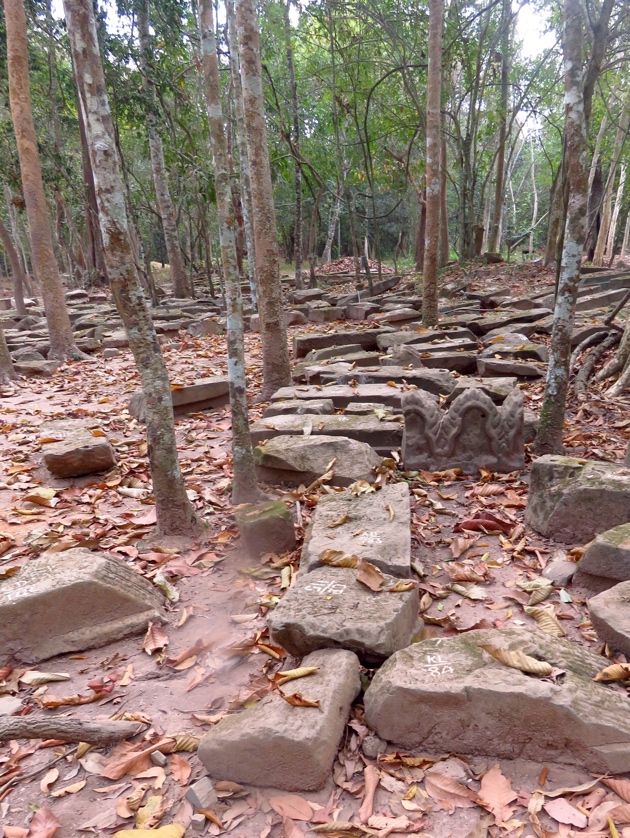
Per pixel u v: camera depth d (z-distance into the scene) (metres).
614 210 24.31
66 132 22.86
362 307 12.48
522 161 37.06
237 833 1.98
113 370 9.90
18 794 2.19
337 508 3.80
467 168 18.70
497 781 2.07
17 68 10.02
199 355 10.02
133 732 2.39
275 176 15.53
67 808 2.11
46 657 2.89
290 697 2.18
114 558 3.26
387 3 14.34
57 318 10.84
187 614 3.17
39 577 3.00
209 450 5.61
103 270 21.92
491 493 4.43
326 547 3.30
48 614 2.90
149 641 2.93
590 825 1.90
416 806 2.01
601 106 18.02
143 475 5.23
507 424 4.72
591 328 7.98
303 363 8.33
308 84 18.78
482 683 2.16
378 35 15.18
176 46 15.44
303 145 17.39
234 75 10.01
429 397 5.05
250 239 12.25
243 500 4.34
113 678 2.73
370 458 4.62
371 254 33.69
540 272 16.00
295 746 2.04
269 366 6.95
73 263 26.80
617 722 2.06
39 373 9.70
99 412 7.20
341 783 2.13
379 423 5.28
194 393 6.85
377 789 2.10
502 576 3.42
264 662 2.79
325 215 30.62
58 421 6.34
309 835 1.95
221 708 2.52
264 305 6.79
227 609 3.23
